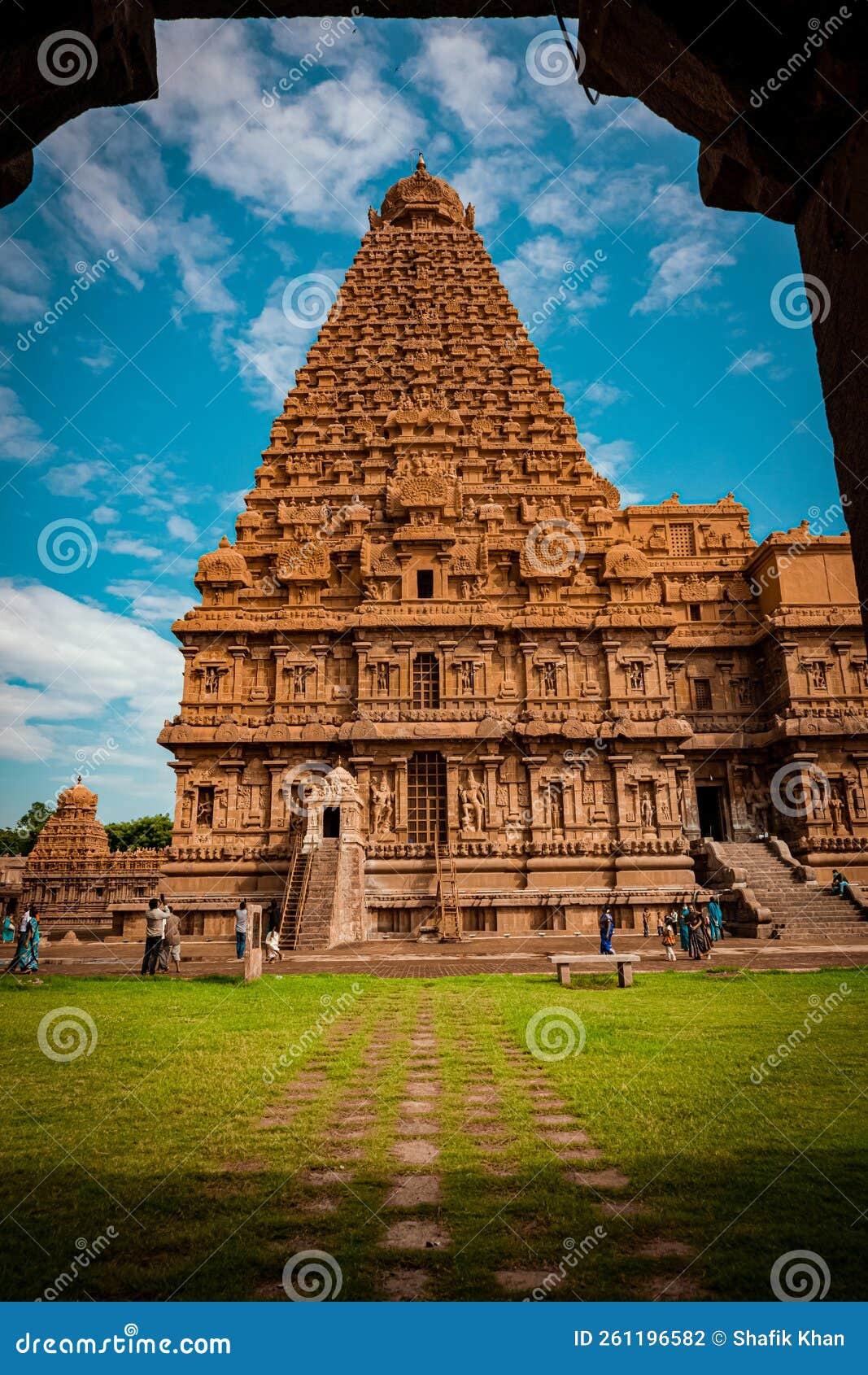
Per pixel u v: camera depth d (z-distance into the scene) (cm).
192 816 4666
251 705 4900
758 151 631
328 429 6006
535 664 4844
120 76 674
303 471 5756
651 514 6084
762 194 668
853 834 4747
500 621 4834
